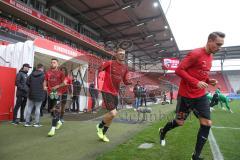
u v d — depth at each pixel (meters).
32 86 5.65
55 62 5.09
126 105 5.32
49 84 5.05
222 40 2.76
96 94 3.53
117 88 3.93
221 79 39.50
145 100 9.18
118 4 19.08
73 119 3.87
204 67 2.87
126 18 22.38
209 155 3.29
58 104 4.81
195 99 2.86
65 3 18.86
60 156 3.33
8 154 3.39
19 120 6.51
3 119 6.47
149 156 3.22
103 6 19.89
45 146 3.87
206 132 2.82
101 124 4.25
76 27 22.48
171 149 3.59
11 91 6.71
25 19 15.34
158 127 5.80
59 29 17.31
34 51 6.97
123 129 5.62
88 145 3.97
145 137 4.50
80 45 20.06
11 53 7.20
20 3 14.17
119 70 3.91
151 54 35.84
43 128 5.51
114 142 4.22
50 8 18.75
